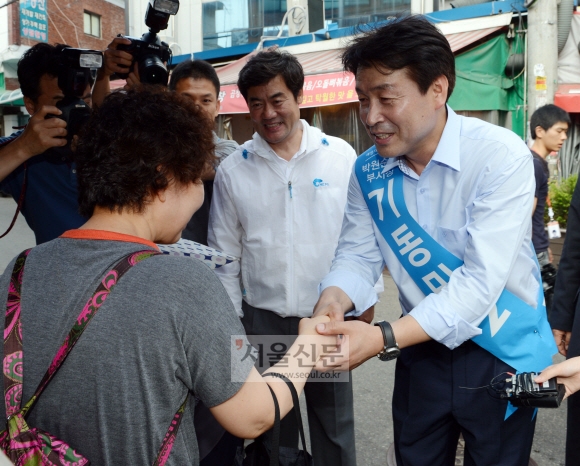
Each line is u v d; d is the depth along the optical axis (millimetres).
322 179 2213
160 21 2307
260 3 10828
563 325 2125
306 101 7340
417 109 1382
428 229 1549
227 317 1015
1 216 10062
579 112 6562
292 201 2215
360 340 1395
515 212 1415
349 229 1771
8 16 15586
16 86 16328
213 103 2639
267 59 2096
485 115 6805
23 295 1012
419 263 1561
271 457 1119
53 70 2025
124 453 963
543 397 1312
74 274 1004
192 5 11414
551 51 6328
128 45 2277
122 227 1058
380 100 1393
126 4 12430
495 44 6676
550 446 2688
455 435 1679
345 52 1459
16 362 970
